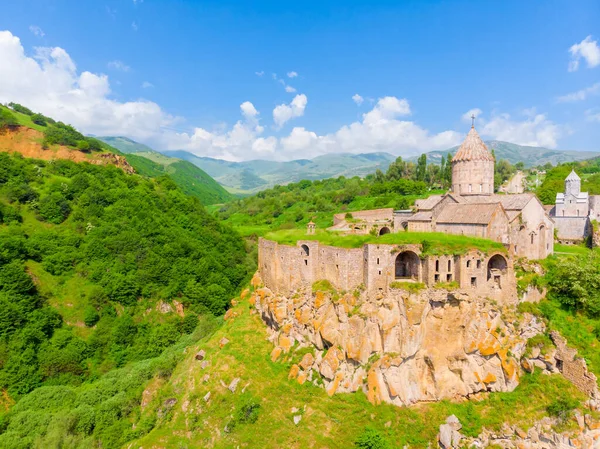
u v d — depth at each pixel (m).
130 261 82.00
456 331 51.06
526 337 52.44
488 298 52.47
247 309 68.81
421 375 50.44
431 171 188.12
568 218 88.19
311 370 50.25
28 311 66.56
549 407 47.34
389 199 145.12
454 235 55.22
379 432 43.91
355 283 52.28
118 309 76.12
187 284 84.38
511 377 49.78
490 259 55.22
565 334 50.78
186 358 62.47
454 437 45.28
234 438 45.16
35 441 47.34
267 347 56.69
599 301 52.69
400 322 49.66
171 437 47.94
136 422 52.22
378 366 47.69
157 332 74.00
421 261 51.69
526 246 61.75
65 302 72.44
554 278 56.56
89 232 83.56
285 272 60.00
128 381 59.19
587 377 47.25
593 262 57.59
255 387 49.75
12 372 59.19
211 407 49.31
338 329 50.59
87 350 67.88
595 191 111.25
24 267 72.06
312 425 44.78
